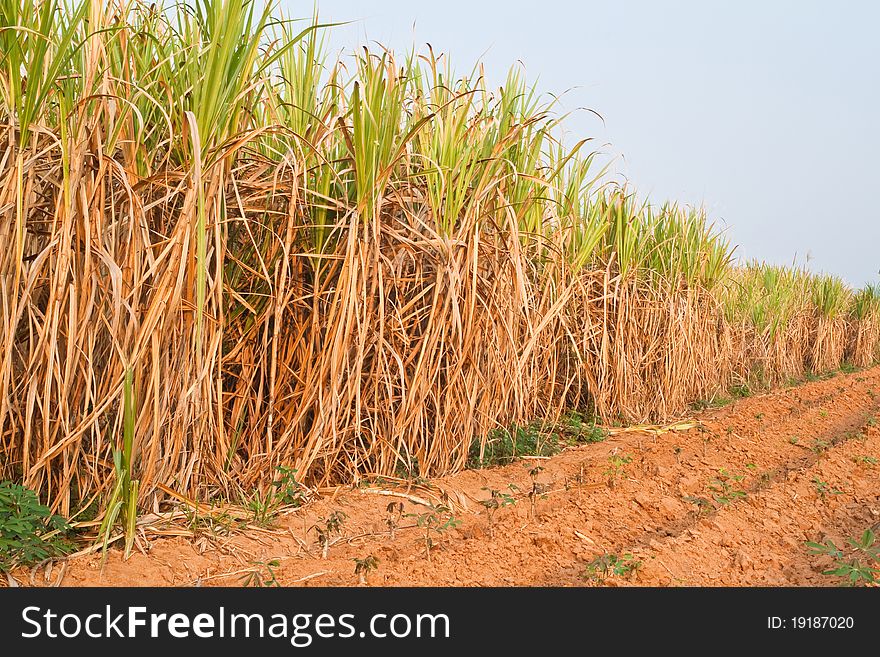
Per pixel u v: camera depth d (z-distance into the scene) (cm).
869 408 981
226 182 366
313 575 321
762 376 1220
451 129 478
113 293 306
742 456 616
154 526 336
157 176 333
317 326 414
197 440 355
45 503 334
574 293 659
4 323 300
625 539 407
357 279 416
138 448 334
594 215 659
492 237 511
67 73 329
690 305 847
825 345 1562
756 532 427
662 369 794
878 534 436
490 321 505
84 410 318
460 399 493
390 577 326
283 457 417
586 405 732
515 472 521
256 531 356
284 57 434
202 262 319
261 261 385
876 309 1778
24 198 308
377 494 428
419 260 479
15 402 318
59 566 298
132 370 313
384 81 416
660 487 507
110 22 332
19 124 303
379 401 459
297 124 430
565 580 340
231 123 355
